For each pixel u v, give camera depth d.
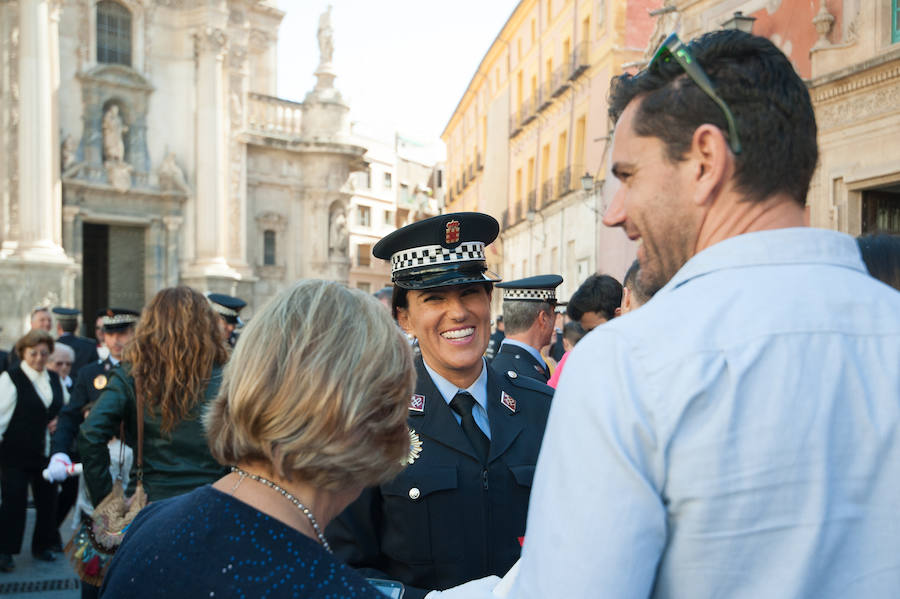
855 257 1.15
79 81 24.91
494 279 2.55
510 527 2.39
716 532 0.96
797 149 1.12
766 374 0.99
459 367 2.46
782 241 1.11
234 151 27.88
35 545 6.78
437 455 2.39
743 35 1.16
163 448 3.55
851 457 0.98
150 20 26.61
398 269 2.52
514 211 31.41
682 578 0.99
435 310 2.47
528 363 4.59
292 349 1.29
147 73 26.59
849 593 0.95
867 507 0.97
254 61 32.78
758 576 0.96
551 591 1.00
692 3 13.88
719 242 1.13
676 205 1.18
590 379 1.04
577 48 22.73
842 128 10.59
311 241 30.19
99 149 25.30
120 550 1.30
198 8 26.84
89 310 27.27
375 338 1.36
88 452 3.54
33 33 22.59
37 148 22.66
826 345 1.01
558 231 24.84
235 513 1.23
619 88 1.29
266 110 29.58
